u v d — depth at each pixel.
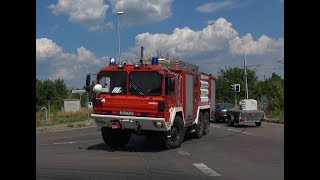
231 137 21.17
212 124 33.88
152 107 14.93
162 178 9.84
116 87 15.47
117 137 16.61
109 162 12.44
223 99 66.94
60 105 61.69
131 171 10.80
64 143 18.70
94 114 15.66
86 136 23.12
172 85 15.73
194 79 19.30
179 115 16.84
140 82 15.20
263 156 13.91
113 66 15.62
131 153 14.77
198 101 20.09
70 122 38.44
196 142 18.69
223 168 11.39
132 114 15.12
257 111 30.02
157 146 16.70
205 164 12.12
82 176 9.98
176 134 16.33
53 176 9.93
